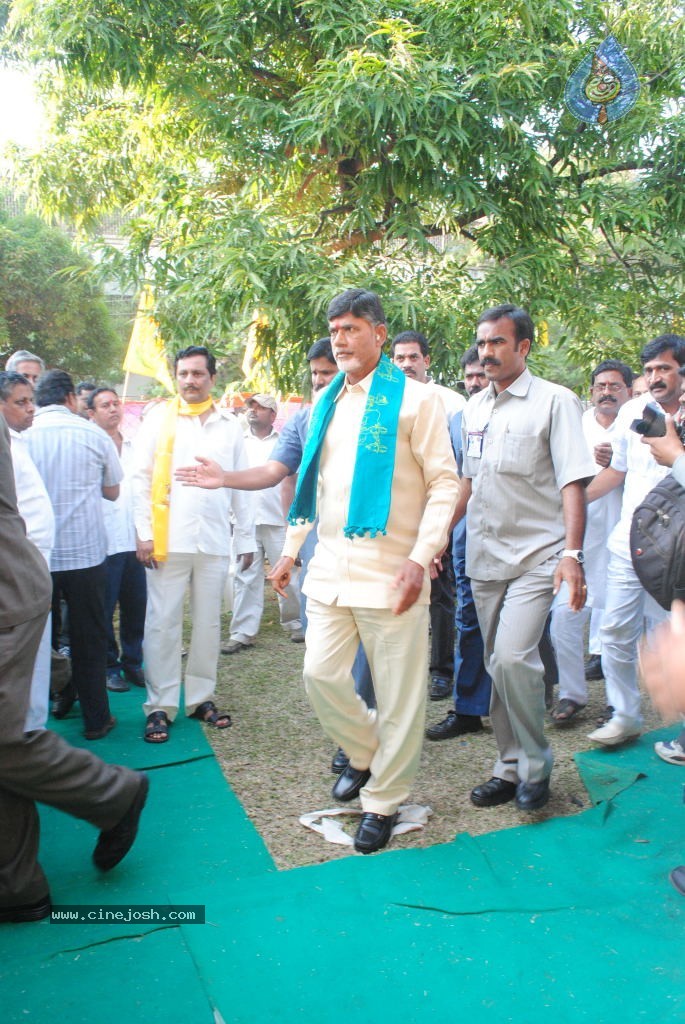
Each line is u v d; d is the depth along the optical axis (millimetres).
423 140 6375
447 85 6340
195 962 2635
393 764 3328
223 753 4301
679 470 2512
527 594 3436
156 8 7000
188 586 4871
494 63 6586
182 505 4523
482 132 6727
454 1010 2430
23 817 2846
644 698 4910
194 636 4691
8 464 2918
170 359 8266
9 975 2578
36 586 2883
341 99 6141
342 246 7797
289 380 8023
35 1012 2416
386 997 2480
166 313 8117
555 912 2883
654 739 4352
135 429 9117
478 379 4781
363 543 3311
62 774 2869
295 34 7441
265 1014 2414
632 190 7504
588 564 5074
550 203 7305
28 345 17078
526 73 6434
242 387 8461
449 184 6785
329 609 3393
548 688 4801
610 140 7488
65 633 5832
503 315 3465
